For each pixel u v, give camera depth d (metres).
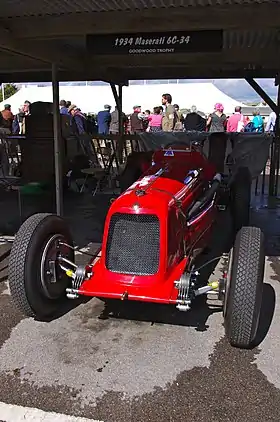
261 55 7.32
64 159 9.10
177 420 2.52
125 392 2.75
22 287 3.32
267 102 9.23
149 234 3.25
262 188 9.07
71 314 3.78
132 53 5.20
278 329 3.52
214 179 5.06
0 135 9.17
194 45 5.01
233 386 2.81
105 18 4.78
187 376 2.91
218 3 4.38
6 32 5.02
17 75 10.28
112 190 9.41
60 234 3.66
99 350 3.23
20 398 2.70
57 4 4.34
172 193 3.69
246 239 3.17
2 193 9.08
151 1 4.25
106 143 10.02
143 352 3.20
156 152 4.98
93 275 3.38
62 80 9.35
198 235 4.21
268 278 4.55
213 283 3.19
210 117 12.65
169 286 3.19
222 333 3.47
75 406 2.63
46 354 3.18
